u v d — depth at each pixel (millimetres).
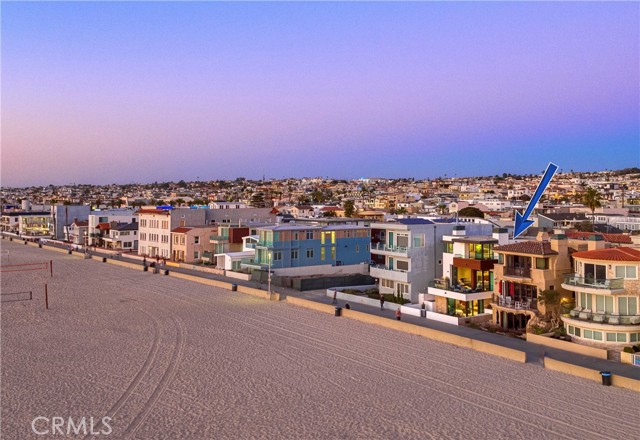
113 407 34188
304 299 69250
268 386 37938
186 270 100375
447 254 63312
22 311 63844
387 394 36281
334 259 86312
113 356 45062
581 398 34656
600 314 43156
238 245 103000
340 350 46469
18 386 37906
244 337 51000
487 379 38656
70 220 175375
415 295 64812
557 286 49938
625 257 42781
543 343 46562
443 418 32312
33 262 114062
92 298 72250
